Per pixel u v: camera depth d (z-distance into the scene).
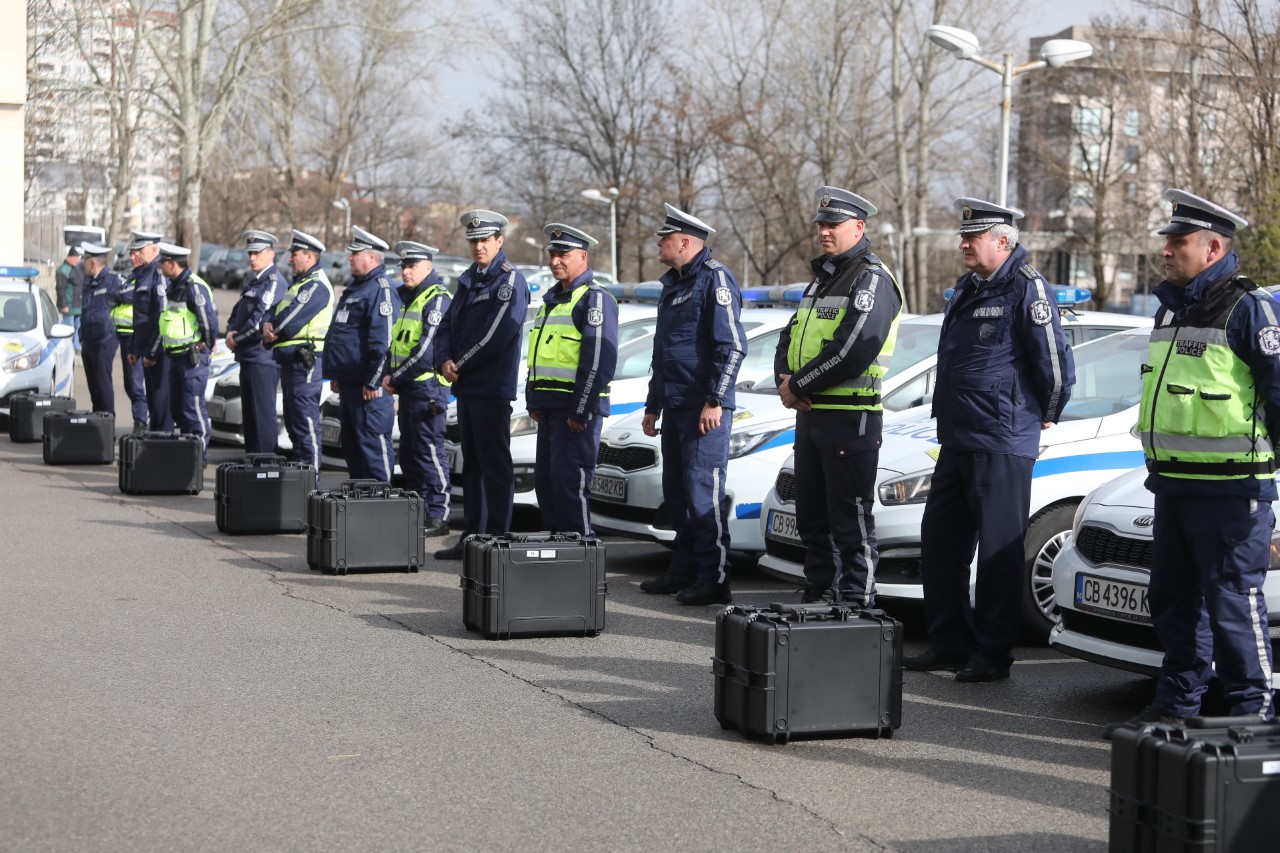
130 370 16.22
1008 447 6.80
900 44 44.56
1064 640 6.44
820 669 5.79
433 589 8.83
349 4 31.41
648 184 49.41
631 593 8.96
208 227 66.75
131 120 36.59
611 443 9.76
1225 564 5.51
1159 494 5.67
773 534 8.23
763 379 10.71
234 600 8.33
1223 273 5.56
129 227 40.59
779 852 4.56
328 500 9.16
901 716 5.98
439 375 10.02
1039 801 5.13
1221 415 5.43
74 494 12.61
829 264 7.52
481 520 9.70
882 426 8.16
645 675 6.84
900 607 8.81
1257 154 29.28
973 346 6.86
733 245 56.28
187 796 4.97
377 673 6.75
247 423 12.72
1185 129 34.97
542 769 5.36
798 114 47.59
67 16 31.59
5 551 9.77
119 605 8.11
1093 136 46.81
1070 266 70.56
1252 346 5.40
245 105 31.88
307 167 57.38
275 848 4.50
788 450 9.26
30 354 17.23
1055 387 6.79
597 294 8.84
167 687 6.40
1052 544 7.62
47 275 34.16
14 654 6.93
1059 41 20.75
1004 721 6.21
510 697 6.38
